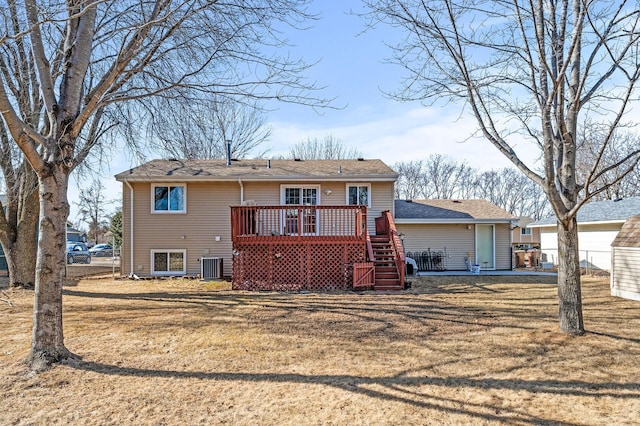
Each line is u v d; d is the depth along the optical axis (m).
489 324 7.31
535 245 29.38
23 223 11.70
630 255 10.25
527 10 6.29
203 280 14.22
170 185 15.45
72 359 5.21
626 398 4.09
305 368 5.02
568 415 3.74
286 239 12.12
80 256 27.41
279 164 17.44
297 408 3.90
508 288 12.12
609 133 5.25
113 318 7.77
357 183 15.74
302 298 10.33
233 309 8.77
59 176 5.20
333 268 12.21
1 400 4.06
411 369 4.97
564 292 6.62
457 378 4.66
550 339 6.23
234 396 4.18
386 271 12.59
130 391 4.30
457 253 18.14
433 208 19.61
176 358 5.39
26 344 5.93
